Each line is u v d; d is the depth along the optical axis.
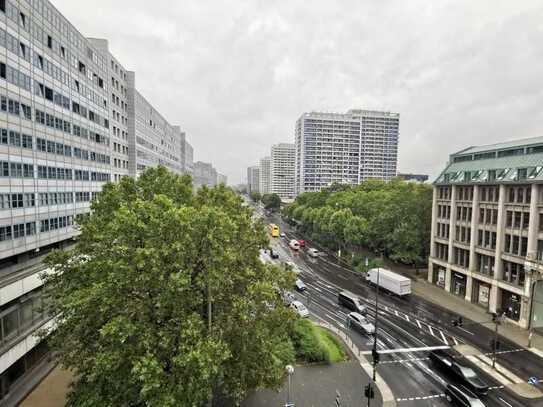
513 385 25.20
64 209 37.59
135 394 16.17
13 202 28.06
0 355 22.42
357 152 188.75
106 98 52.44
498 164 41.31
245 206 26.45
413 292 48.06
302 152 186.50
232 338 18.30
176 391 14.56
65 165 38.09
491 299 40.28
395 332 34.50
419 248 54.88
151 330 16.12
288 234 105.62
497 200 40.22
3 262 28.25
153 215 17.48
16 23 28.88
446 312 40.25
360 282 53.69
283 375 20.45
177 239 16.97
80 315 18.05
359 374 26.28
